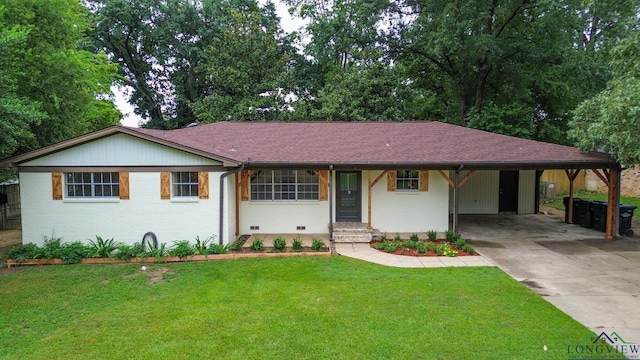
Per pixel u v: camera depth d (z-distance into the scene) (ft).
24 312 22.41
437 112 90.84
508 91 71.82
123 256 32.78
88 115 61.11
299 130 48.65
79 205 35.70
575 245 37.68
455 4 62.85
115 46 95.40
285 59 86.43
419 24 71.77
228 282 27.14
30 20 39.06
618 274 28.37
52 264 32.53
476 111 70.33
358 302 23.04
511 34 72.54
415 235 39.40
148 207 35.86
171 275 29.12
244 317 21.08
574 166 38.68
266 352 17.33
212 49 82.28
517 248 36.65
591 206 45.73
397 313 21.36
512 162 37.47
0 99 30.40
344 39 81.41
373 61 79.61
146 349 17.74
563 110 75.66
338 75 80.33
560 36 63.16
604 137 33.71
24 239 35.78
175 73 101.91
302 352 17.29
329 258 33.14
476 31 65.51
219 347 17.80
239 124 51.75
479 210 57.98
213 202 35.91
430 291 24.77
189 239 36.04
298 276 28.17
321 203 43.14
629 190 72.23
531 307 22.03
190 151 34.96
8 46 31.68
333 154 39.75
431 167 38.55
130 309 22.59
